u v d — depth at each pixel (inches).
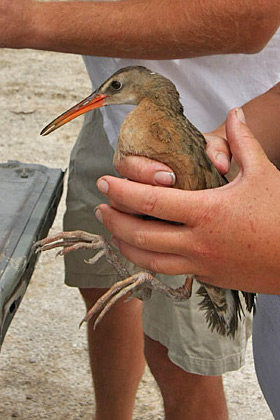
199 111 121.3
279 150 85.2
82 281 134.5
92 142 132.4
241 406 156.6
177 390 124.6
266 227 61.1
